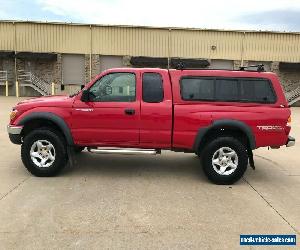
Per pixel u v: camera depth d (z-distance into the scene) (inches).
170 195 229.9
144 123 257.0
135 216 193.2
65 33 1369.3
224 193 237.9
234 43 1403.8
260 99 256.7
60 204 207.6
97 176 269.3
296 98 1337.4
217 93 256.7
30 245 158.4
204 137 263.4
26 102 268.7
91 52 1382.9
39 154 262.8
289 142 259.6
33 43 1368.1
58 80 1390.3
